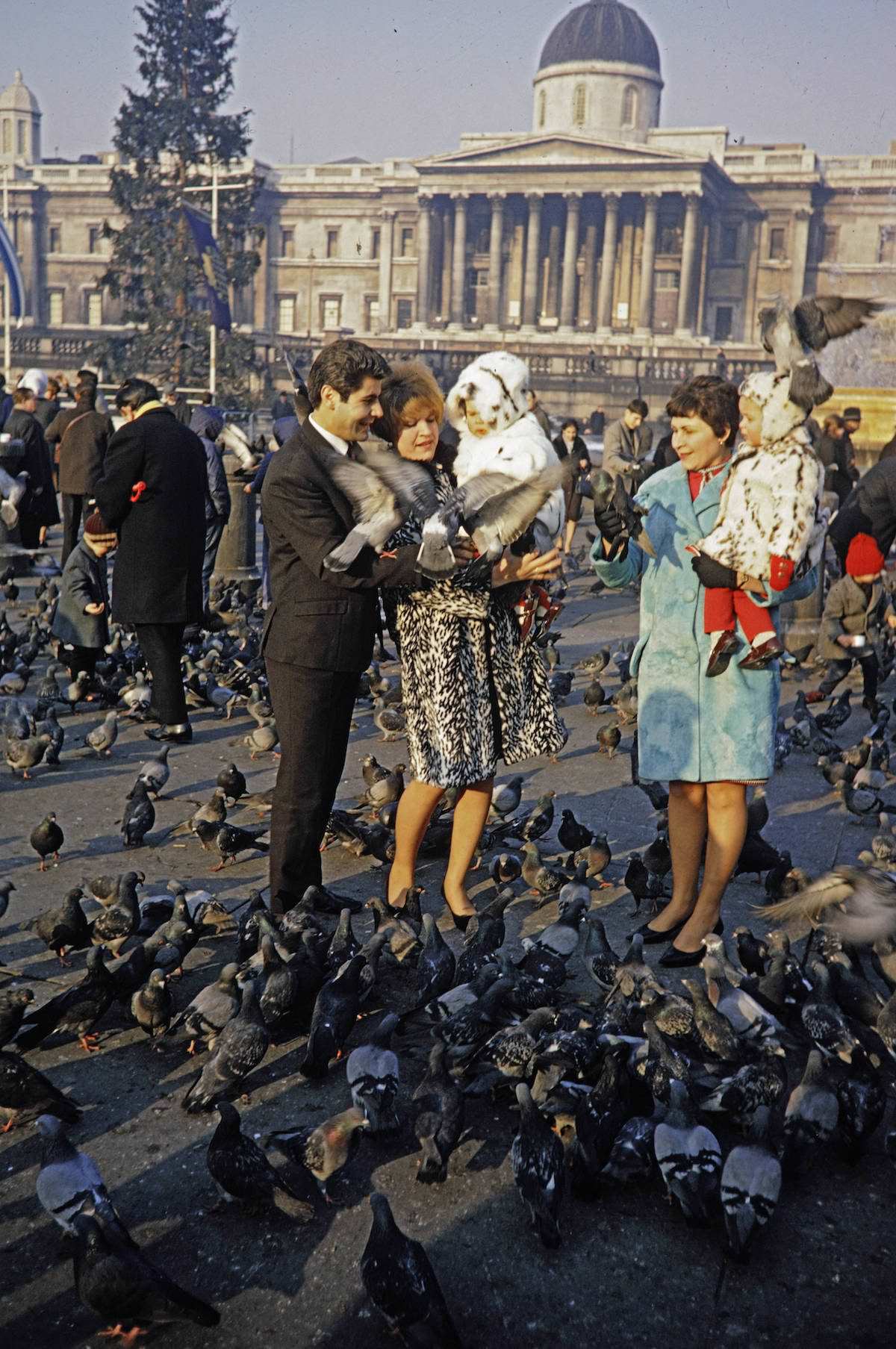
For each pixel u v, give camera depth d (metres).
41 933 5.39
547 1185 3.55
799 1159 3.82
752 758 5.22
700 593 5.29
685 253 97.81
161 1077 4.46
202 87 73.88
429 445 4.88
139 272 73.62
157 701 9.22
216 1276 3.40
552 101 117.00
